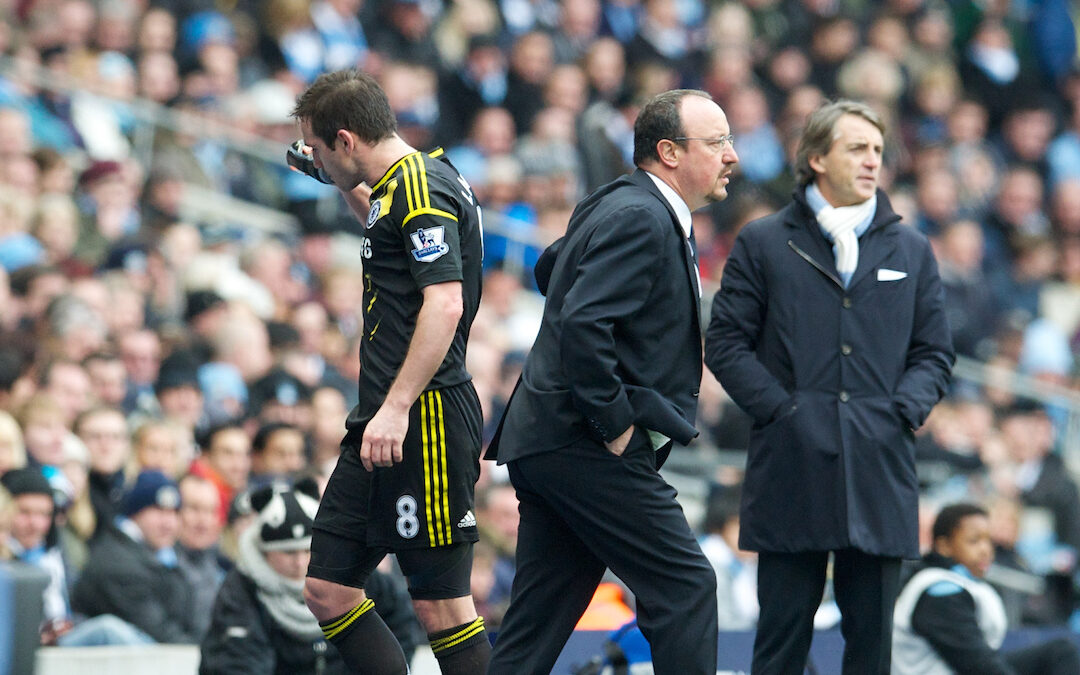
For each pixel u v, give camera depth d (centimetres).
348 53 4906
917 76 6103
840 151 1783
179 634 2434
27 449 2481
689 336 1627
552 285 1641
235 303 3428
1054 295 5322
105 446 2584
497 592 2700
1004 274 5266
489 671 1639
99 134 4041
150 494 2464
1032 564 3803
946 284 4869
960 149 5794
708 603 1582
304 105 1659
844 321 1767
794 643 1766
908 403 1750
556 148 4609
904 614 2139
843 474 1728
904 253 1800
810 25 6009
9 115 3628
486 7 5316
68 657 2025
